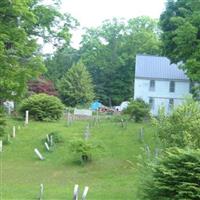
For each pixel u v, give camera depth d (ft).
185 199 59.16
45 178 112.16
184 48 136.26
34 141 143.13
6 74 129.80
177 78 282.36
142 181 64.90
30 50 135.44
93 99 311.88
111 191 99.96
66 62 351.87
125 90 347.97
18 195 94.02
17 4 129.49
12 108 181.16
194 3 139.33
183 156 60.70
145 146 124.98
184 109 96.73
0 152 133.08
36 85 231.91
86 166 122.21
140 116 177.17
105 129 159.94
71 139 136.98
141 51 365.81
